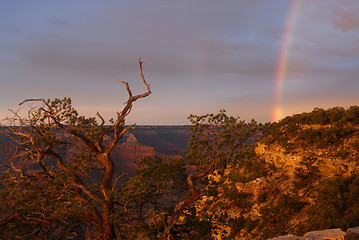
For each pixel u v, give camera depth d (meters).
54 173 22.20
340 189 23.95
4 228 19.78
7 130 21.06
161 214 20.08
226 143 20.66
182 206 20.48
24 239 20.80
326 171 30.44
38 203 21.12
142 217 20.98
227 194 33.75
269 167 36.41
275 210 27.70
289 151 35.81
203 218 21.62
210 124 22.16
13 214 19.70
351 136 32.91
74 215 20.59
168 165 22.16
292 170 33.66
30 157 22.34
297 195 29.08
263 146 40.44
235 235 25.86
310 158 31.58
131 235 18.89
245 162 21.73
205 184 22.86
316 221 20.59
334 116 37.12
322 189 26.06
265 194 32.09
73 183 21.47
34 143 20.92
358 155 29.02
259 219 28.66
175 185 22.31
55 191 20.70
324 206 22.30
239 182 34.56
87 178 22.47
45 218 20.47
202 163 22.17
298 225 22.45
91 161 22.69
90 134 22.38
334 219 19.88
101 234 21.45
